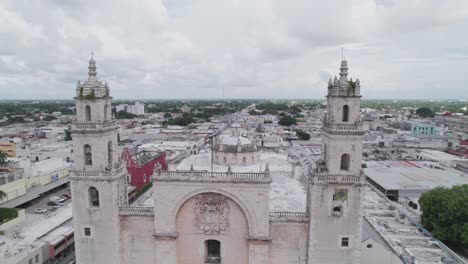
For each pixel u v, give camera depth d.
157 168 60.72
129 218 63.38
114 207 61.88
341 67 58.19
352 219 59.00
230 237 62.03
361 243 64.06
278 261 61.75
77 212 62.81
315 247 59.88
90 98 59.81
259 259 60.75
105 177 61.03
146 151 148.88
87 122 60.53
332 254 59.94
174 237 61.28
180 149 160.50
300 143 187.75
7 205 109.75
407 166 147.75
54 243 77.88
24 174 124.38
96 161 61.34
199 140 191.00
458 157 167.12
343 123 57.53
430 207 82.69
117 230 62.72
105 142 61.44
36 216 97.19
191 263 63.50
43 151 162.88
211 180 59.50
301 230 60.72
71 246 85.38
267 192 59.06
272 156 86.62
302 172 82.12
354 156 58.09
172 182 60.41
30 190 124.81
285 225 60.72
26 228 85.44
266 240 59.72
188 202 61.75
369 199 106.50
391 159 170.50
